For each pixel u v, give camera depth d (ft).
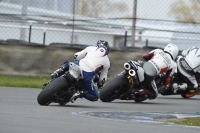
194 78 160.45
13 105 111.24
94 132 77.15
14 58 209.87
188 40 238.27
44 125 81.41
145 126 88.22
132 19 215.51
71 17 229.04
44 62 211.00
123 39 248.32
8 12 235.61
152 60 139.64
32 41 238.27
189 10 222.89
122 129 82.23
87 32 225.97
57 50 211.41
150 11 217.15
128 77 131.75
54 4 233.55
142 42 253.44
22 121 84.53
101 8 225.15
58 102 116.47
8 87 165.58
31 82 186.29
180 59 160.15
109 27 219.41
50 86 114.01
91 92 118.73
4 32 228.43
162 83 147.95
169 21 217.36
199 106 138.21
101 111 111.04
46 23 219.61
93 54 119.65
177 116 108.47
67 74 114.32
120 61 212.23
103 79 121.08
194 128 89.97
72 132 75.82
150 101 147.13
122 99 137.18
